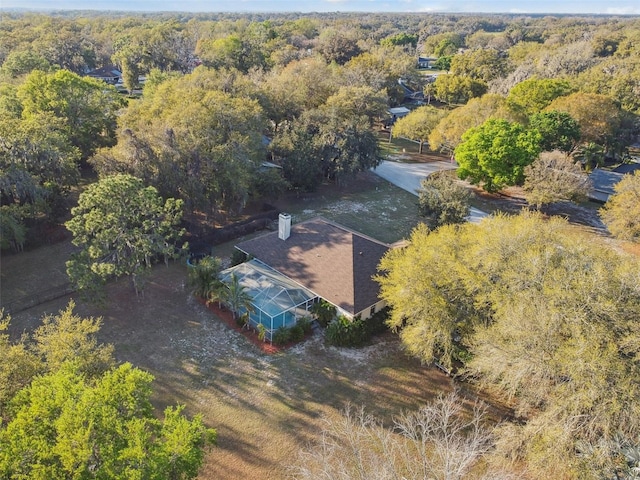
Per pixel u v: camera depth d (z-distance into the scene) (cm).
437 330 2248
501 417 2206
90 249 2636
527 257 2170
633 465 1504
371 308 2739
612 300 1838
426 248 2441
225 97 4322
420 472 1806
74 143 4600
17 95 4722
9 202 3578
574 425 1638
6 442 1312
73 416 1320
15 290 2950
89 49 10431
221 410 2162
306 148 4616
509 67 10225
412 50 15138
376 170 5694
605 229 4375
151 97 5169
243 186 3775
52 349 1814
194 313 2839
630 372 1645
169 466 1340
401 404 2258
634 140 6988
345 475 1524
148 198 2830
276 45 10769
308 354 2552
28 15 17388
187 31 12012
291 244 3119
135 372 1547
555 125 5506
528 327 1853
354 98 6172
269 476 1866
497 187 4697
